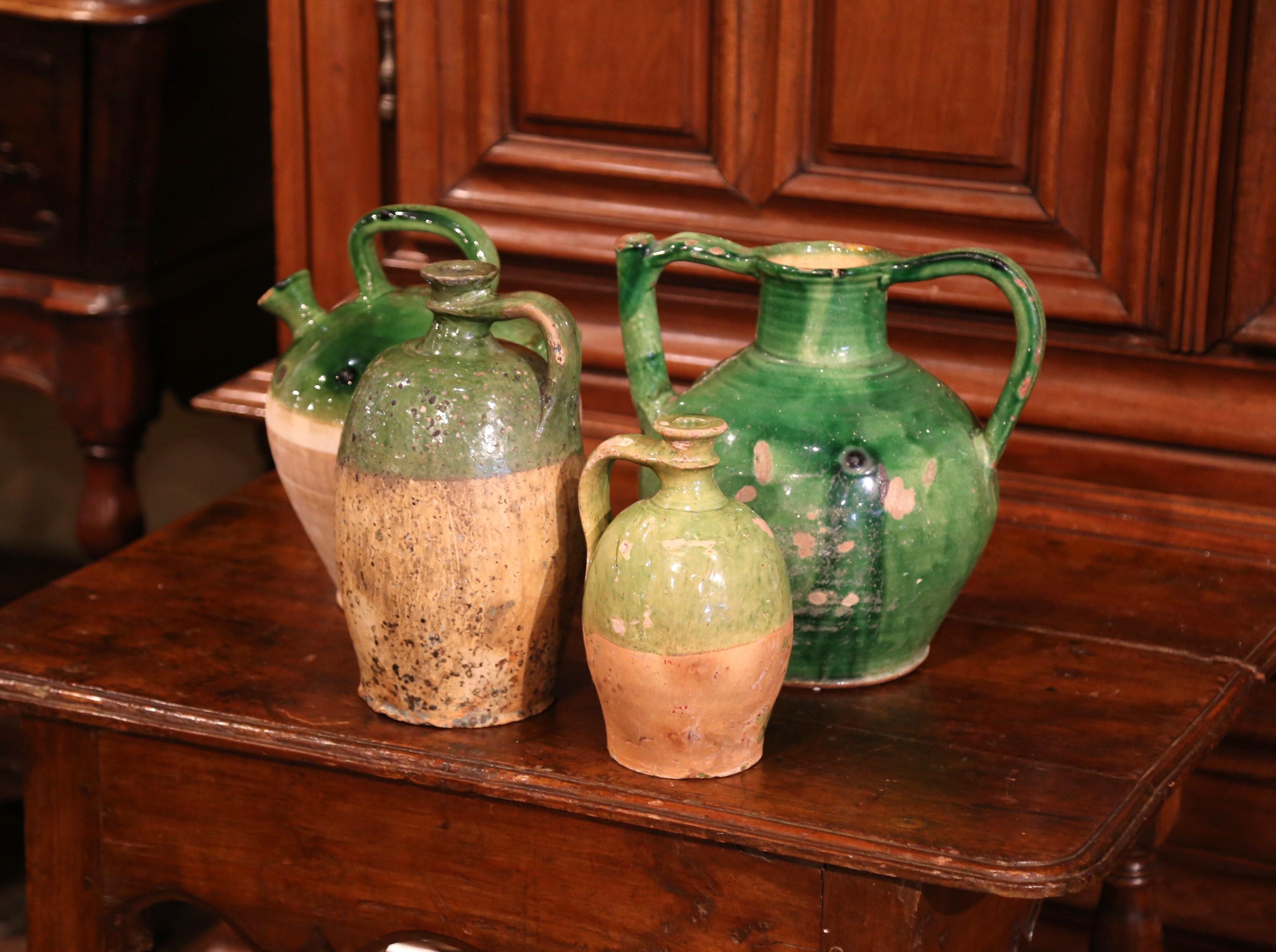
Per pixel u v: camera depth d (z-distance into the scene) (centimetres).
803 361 121
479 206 172
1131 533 150
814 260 123
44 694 125
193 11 187
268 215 217
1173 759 116
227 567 147
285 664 129
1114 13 146
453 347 113
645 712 109
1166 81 145
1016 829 107
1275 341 146
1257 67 142
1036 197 154
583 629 115
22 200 192
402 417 111
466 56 170
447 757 115
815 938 109
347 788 119
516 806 115
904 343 160
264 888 125
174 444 247
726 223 164
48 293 194
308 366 129
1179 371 151
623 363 169
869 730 119
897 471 117
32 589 243
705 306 165
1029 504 154
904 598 120
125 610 138
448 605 113
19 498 252
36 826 130
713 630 106
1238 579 143
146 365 198
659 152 166
